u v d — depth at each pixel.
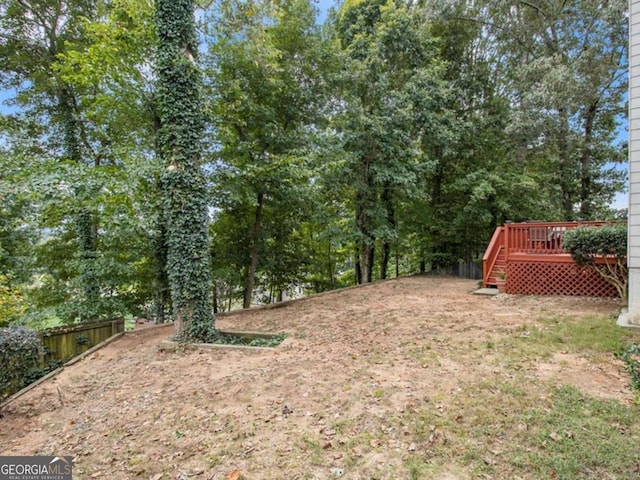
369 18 11.58
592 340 4.09
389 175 10.62
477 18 12.59
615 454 2.12
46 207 5.62
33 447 2.75
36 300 8.26
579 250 6.09
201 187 5.38
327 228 10.69
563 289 7.09
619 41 10.09
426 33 11.78
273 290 12.74
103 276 7.41
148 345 5.45
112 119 7.16
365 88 10.46
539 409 2.67
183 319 5.21
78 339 6.23
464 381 3.24
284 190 8.48
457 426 2.54
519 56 12.86
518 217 12.38
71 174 5.56
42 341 5.71
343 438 2.50
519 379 3.20
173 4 5.23
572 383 3.08
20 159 5.46
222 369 4.08
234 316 7.21
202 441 2.61
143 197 6.48
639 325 4.58
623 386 2.99
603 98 11.82
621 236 5.61
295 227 10.75
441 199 13.90
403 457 2.25
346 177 10.53
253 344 5.09
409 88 10.73
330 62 9.33
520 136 11.19
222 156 7.79
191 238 5.23
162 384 3.80
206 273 5.36
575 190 13.57
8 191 4.86
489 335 4.59
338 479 2.10
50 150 9.04
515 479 1.99
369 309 6.95
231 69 7.77
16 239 8.44
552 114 10.66
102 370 4.48
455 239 13.48
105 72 6.50
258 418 2.87
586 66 10.09
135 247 7.38
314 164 9.02
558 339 4.22
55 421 3.21
